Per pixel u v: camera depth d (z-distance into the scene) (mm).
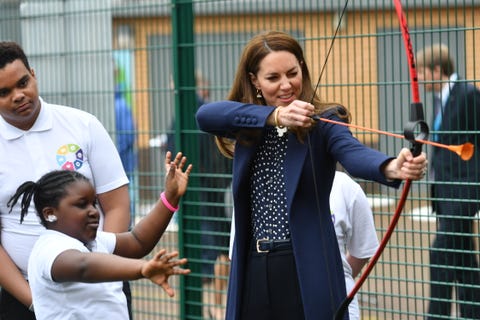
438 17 6746
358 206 5691
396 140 7117
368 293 6922
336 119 4551
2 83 5133
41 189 4664
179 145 7902
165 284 3988
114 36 8555
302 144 4598
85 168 5430
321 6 8320
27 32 8984
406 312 6727
